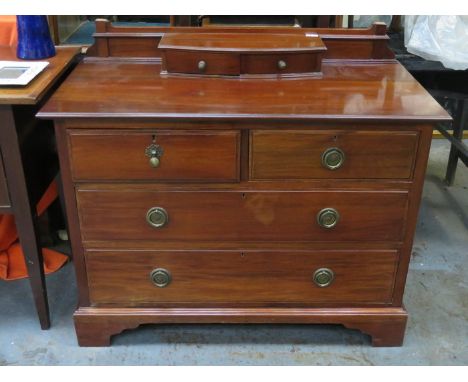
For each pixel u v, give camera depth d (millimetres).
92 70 1625
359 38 1691
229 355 1658
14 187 1506
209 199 1451
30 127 1553
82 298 1611
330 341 1713
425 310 1829
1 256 2002
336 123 1351
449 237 2203
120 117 1319
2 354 1650
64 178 1421
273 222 1486
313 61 1596
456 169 2678
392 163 1407
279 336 1729
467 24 1757
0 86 1411
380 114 1336
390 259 1551
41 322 1728
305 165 1405
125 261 1545
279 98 1433
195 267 1557
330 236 1510
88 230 1494
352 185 1438
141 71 1628
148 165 1397
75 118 1327
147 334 1729
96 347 1679
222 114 1323
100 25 1673
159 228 1490
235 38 1658
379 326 1645
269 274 1570
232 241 1517
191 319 1623
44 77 1514
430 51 1810
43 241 2082
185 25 1859
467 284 1948
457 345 1695
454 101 2637
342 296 1612
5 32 1751
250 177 1421
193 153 1384
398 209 1474
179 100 1409
